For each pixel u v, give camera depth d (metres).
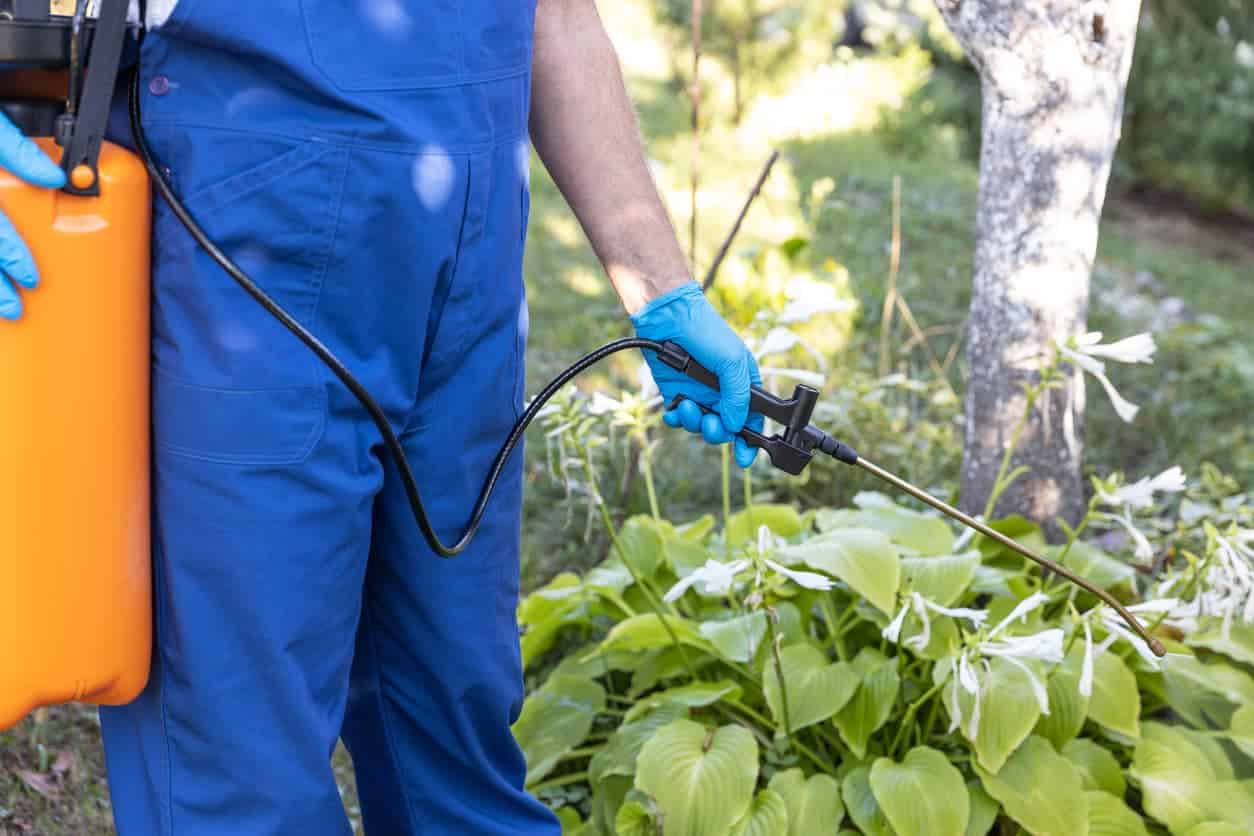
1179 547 2.93
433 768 1.78
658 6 9.02
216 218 1.35
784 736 2.23
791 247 4.03
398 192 1.38
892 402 3.97
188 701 1.48
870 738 2.34
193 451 1.41
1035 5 2.48
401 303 1.44
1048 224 2.58
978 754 2.11
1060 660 2.00
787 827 2.11
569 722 2.37
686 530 2.82
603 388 3.96
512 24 1.48
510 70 1.49
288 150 1.34
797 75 9.03
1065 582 2.54
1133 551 2.91
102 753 2.26
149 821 1.54
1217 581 2.19
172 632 1.47
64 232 1.28
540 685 2.69
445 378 1.55
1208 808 2.16
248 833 1.50
